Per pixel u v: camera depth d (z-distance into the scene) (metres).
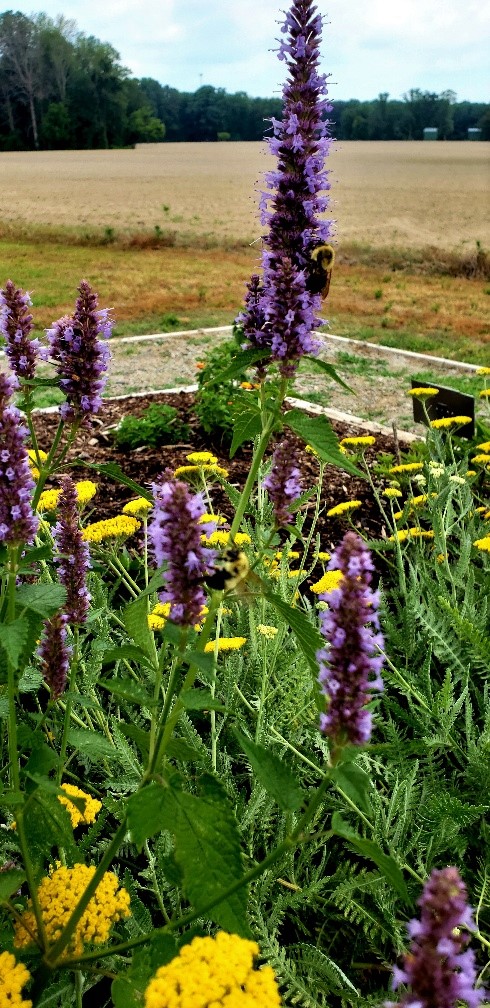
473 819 2.52
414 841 2.56
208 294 18.67
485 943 2.18
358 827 2.83
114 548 3.60
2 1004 1.45
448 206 46.00
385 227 37.66
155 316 15.64
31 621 1.97
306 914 2.65
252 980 1.33
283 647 3.39
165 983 1.31
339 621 1.41
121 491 6.21
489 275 25.36
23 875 1.78
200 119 126.44
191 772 2.92
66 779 3.04
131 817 1.50
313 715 2.98
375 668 1.42
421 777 3.08
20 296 2.30
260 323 2.27
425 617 3.48
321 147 2.18
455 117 124.38
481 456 5.25
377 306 18.03
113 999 1.59
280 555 3.78
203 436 7.57
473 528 4.70
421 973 1.08
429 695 3.22
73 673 2.34
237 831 1.52
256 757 1.50
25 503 1.69
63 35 96.81
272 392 2.27
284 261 2.12
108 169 69.38
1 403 1.69
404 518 4.84
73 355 2.25
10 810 2.05
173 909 2.48
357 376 10.68
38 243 31.03
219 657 3.45
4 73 93.81
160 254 28.72
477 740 3.13
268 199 2.23
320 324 2.23
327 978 2.31
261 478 4.12
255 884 2.52
